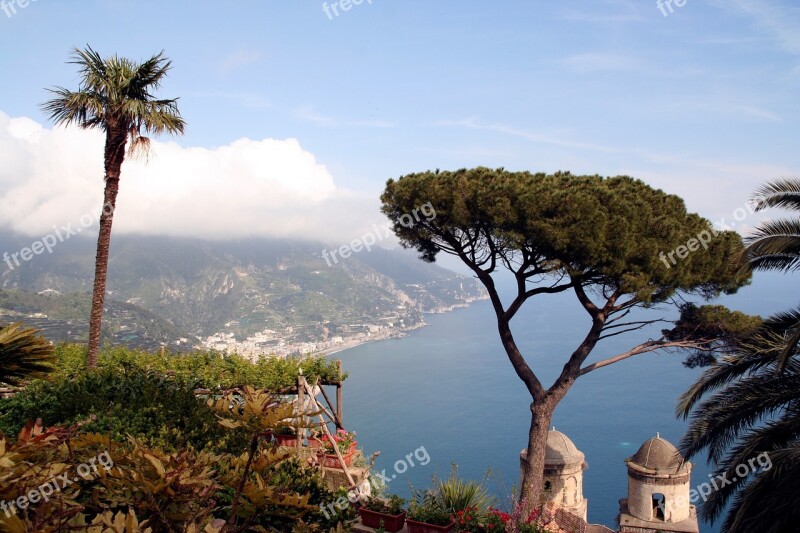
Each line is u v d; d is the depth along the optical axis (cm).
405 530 1096
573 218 1498
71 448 611
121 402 973
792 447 1090
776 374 1186
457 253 1773
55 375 1123
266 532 686
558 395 1736
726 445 1292
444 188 1655
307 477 908
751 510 1159
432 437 14238
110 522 507
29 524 470
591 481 10925
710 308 1772
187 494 602
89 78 1689
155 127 1741
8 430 905
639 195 1675
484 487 1151
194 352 1577
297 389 1479
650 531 1966
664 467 1977
